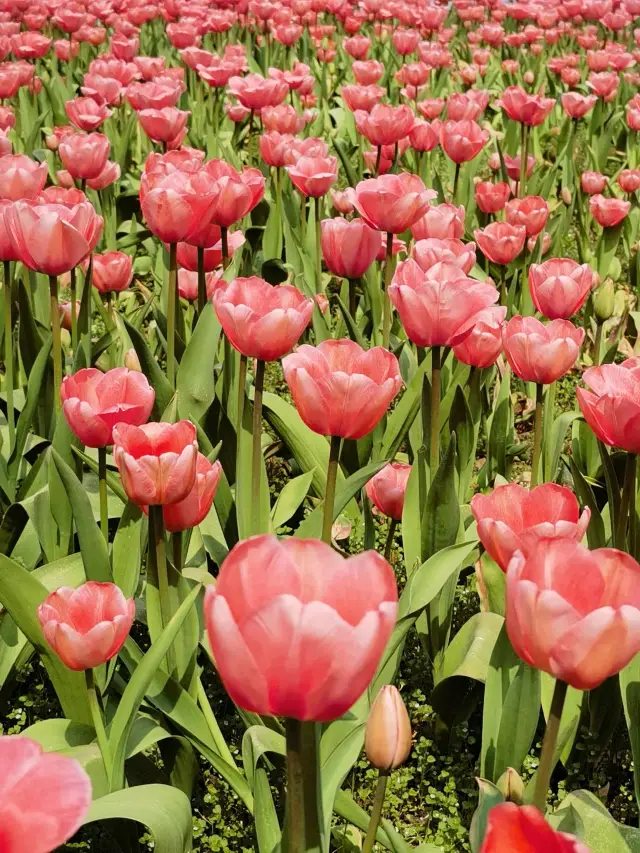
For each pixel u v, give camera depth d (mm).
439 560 772
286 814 537
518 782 562
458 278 834
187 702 704
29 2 3262
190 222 939
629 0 3816
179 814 615
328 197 1954
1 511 997
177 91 1677
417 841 763
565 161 2238
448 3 4352
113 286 1254
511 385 1521
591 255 1982
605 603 438
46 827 305
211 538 914
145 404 740
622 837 627
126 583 768
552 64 2898
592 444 1210
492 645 806
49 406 1139
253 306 780
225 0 3361
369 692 721
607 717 800
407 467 937
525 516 616
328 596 395
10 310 1029
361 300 1688
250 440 876
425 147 1759
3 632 812
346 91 1887
